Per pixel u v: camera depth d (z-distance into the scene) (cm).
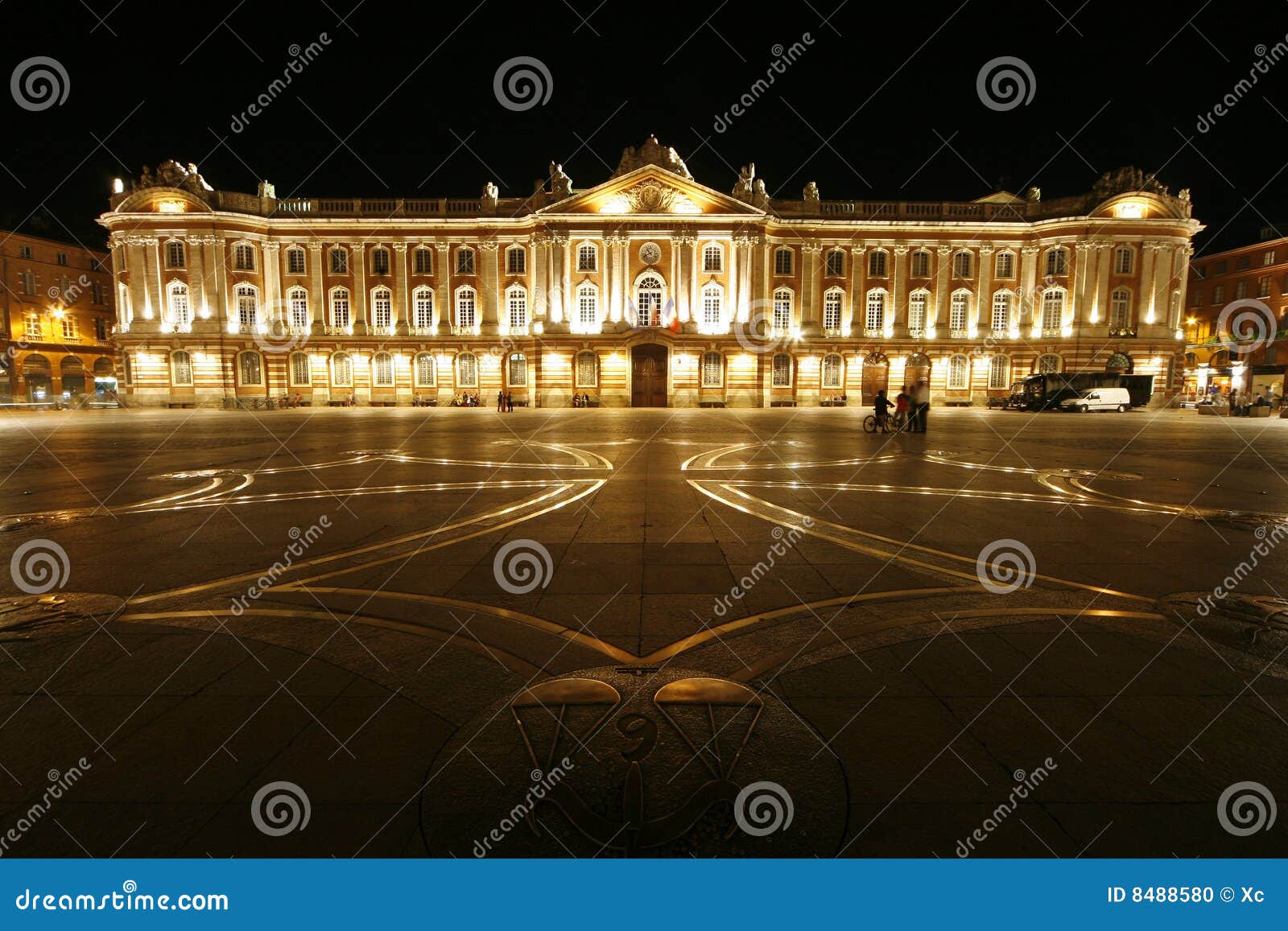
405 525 752
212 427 2698
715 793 266
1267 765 282
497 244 4941
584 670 373
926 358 5072
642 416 3728
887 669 373
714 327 4841
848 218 4972
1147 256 4859
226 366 4766
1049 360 4994
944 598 493
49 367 5716
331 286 4981
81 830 247
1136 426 2827
